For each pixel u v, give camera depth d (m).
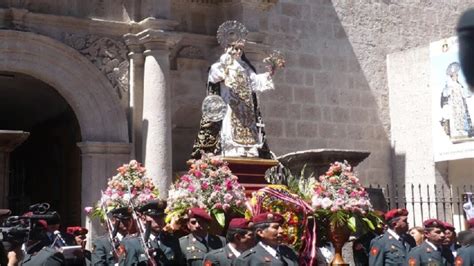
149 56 12.25
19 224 6.17
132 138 12.44
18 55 11.53
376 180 16.64
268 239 5.75
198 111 13.94
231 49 11.76
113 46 12.53
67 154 14.35
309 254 7.58
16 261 5.63
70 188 14.01
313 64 15.83
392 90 17.03
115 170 12.11
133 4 12.76
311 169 12.73
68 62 11.99
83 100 12.08
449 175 16.16
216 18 14.01
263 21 15.16
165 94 12.18
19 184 15.88
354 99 16.45
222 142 11.32
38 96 14.71
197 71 13.66
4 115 16.45
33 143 16.36
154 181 11.84
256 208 8.03
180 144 14.05
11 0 11.75
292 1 15.68
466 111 15.15
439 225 7.61
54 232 6.75
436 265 7.50
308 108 15.61
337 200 7.75
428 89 16.14
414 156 16.48
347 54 16.48
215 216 7.90
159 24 12.23
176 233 7.79
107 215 8.00
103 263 7.57
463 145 15.21
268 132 14.90
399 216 8.31
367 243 8.70
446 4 18.28
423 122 16.27
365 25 16.89
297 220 7.80
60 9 12.21
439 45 15.81
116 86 12.47
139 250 6.02
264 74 11.84
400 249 8.12
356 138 16.38
